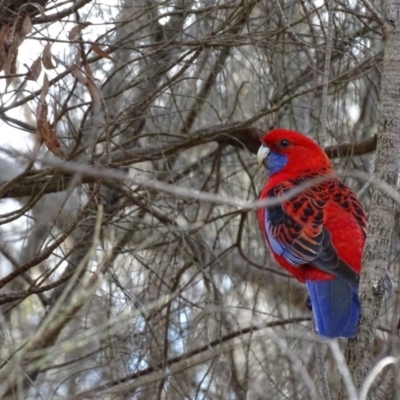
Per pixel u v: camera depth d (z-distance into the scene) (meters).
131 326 11.24
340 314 9.05
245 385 11.26
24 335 12.16
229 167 14.24
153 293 11.95
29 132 11.26
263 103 13.44
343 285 9.41
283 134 11.51
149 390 11.27
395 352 8.50
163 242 12.20
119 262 12.70
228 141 13.28
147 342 11.30
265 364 12.24
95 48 9.99
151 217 12.85
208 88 13.16
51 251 9.37
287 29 11.63
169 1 11.90
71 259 12.08
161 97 13.58
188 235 12.05
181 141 12.58
